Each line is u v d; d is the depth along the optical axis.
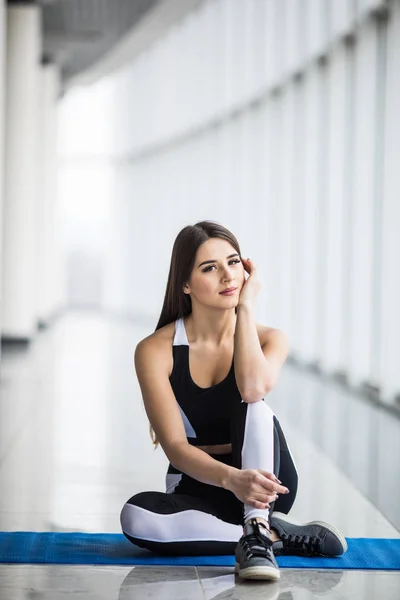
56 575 3.58
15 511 4.73
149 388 3.79
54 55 21.19
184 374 3.84
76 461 6.15
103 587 3.42
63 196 31.22
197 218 20.12
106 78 24.81
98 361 13.36
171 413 3.76
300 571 3.67
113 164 29.06
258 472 3.53
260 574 3.46
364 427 7.81
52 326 21.91
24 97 15.87
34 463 6.07
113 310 29.25
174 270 3.89
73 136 30.31
